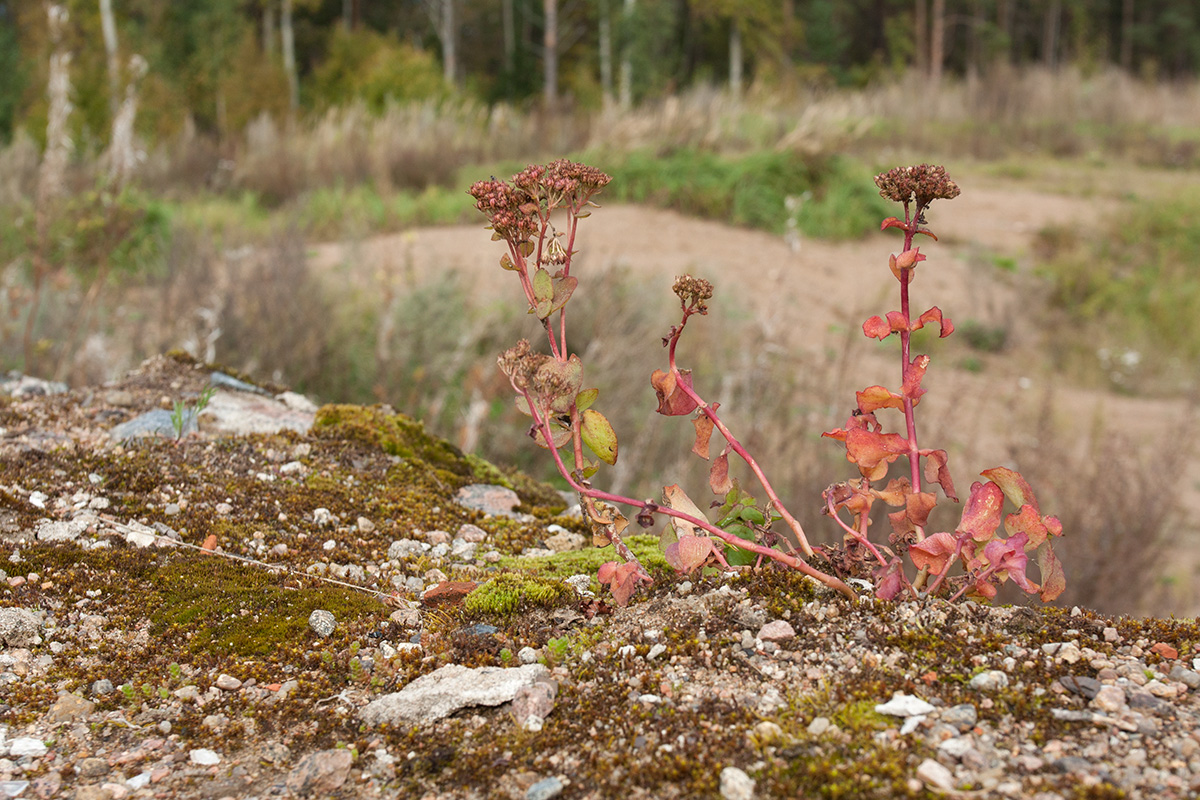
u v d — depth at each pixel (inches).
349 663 71.3
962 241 491.2
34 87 649.0
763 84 676.7
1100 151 698.8
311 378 229.1
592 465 73.1
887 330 69.8
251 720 65.1
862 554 76.4
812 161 500.4
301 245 287.1
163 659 72.1
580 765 58.0
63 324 224.4
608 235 432.8
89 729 63.7
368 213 442.3
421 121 606.5
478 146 581.6
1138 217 521.3
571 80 1157.7
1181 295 441.7
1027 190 585.3
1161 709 57.5
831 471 203.2
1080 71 875.4
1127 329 416.2
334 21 1305.4
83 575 81.4
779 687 62.6
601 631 72.6
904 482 73.2
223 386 129.7
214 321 218.5
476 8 1316.4
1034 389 356.2
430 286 263.4
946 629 66.8
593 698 64.1
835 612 69.5
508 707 64.5
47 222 244.1
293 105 831.7
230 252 292.2
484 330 244.8
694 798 53.7
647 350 254.5
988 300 404.2
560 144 580.1
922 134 685.3
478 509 106.5
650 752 57.8
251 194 501.7
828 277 425.1
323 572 85.8
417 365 228.1
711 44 1188.5
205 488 98.7
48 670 70.1
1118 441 293.4
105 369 198.2
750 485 186.2
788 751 55.7
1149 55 1569.9
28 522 87.8
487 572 88.4
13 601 76.5
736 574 75.3
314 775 58.6
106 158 385.4
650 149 513.7
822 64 1296.8
